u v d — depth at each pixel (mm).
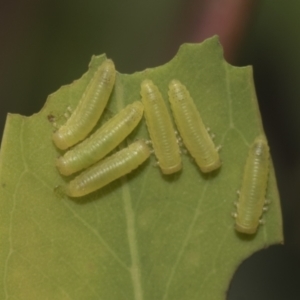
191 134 133
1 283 133
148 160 134
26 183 133
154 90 133
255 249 133
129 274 133
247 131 133
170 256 133
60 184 133
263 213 133
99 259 133
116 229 133
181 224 133
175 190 134
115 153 133
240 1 139
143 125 134
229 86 133
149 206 133
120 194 134
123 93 133
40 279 133
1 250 133
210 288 133
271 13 141
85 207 133
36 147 133
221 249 133
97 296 133
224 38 140
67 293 133
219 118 133
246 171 133
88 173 133
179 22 141
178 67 133
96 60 133
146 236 133
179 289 133
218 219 133
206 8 140
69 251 133
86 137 134
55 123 133
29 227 133
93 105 133
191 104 133
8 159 133
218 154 133
